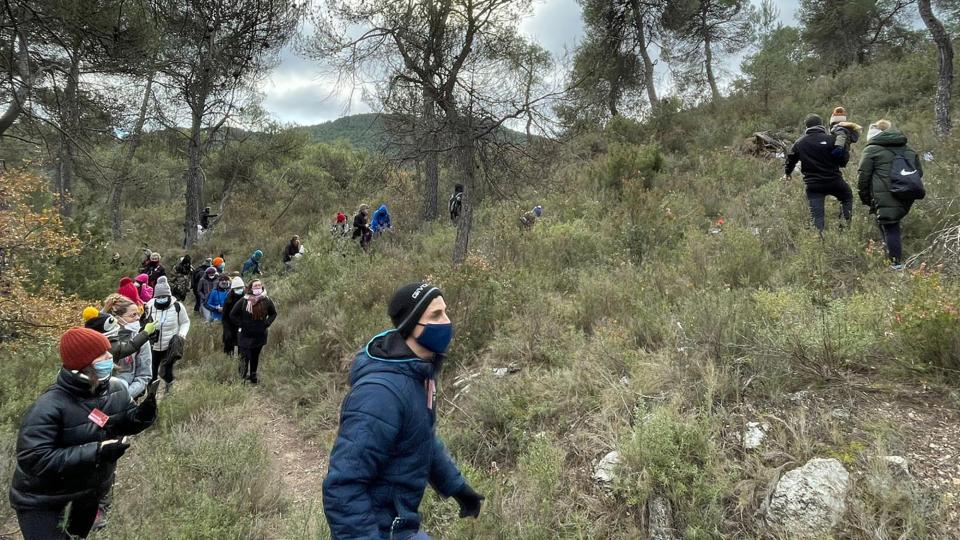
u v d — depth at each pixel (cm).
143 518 343
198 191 2005
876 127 529
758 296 442
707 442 305
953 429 283
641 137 1739
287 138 2475
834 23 2223
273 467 465
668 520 288
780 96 1698
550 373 470
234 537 341
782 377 341
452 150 876
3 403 491
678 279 568
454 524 322
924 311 330
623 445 326
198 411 575
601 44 2147
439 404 505
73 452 250
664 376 387
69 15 849
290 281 1106
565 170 1323
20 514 253
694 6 2061
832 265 535
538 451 355
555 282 714
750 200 886
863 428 294
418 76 841
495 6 798
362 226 1316
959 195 551
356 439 165
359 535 159
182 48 1636
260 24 1552
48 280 724
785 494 271
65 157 1214
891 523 248
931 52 1462
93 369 266
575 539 296
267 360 764
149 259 1141
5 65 898
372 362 181
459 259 859
